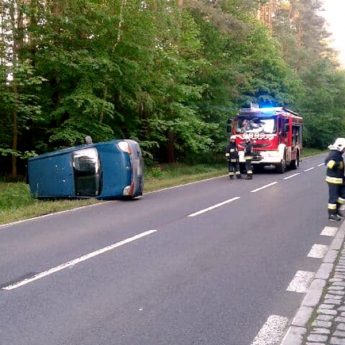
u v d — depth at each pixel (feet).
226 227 34.37
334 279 21.81
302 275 22.77
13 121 63.77
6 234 32.19
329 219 37.47
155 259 25.62
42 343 15.51
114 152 48.44
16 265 24.50
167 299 19.56
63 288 20.93
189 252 27.12
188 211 41.57
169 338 15.89
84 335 16.11
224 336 16.06
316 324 16.55
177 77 79.10
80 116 63.62
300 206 44.47
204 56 94.27
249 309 18.47
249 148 74.08
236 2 98.78
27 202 49.67
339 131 216.33
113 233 32.22
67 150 49.90
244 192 55.62
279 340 15.78
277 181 69.62
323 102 203.21
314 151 191.62
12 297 19.83
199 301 19.34
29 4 61.26
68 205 44.32
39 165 50.96
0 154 64.54
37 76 59.52
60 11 62.08
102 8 63.87
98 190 49.06
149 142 77.05
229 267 24.13
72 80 64.54
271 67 125.18
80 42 64.59
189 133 83.51
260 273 23.12
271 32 161.68
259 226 34.81
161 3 70.23
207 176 77.41
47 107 65.00
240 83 101.30
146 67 70.08
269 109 86.84
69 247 28.25
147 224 35.47
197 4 88.63
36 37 62.08
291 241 29.91
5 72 55.83
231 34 93.66
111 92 69.56
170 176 77.20
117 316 17.76
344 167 37.50
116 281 21.88
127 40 65.31
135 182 48.78
